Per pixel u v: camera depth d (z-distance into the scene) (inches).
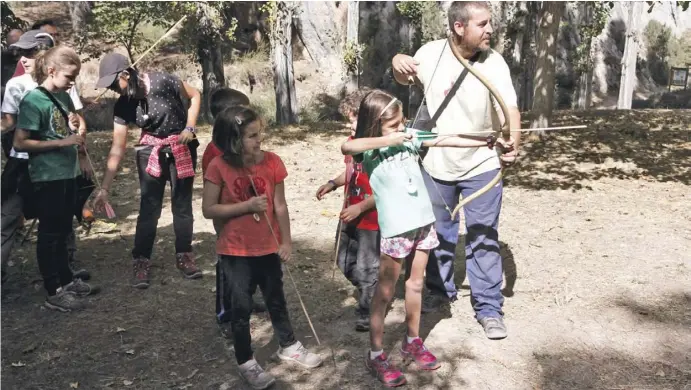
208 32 665.6
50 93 193.3
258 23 1019.3
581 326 184.7
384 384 157.2
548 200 324.2
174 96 209.5
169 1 705.6
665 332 181.2
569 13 1259.2
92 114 759.1
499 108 169.9
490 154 175.5
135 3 721.6
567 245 251.8
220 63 679.1
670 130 532.7
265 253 152.9
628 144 472.4
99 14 731.4
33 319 195.3
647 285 211.5
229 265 152.6
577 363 165.9
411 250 154.9
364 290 180.4
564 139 490.6
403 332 183.6
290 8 625.6
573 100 1195.3
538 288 211.0
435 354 170.6
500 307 184.2
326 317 194.5
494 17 1065.5
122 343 180.2
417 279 158.1
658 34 1498.5
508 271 226.1
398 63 175.2
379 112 147.1
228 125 151.3
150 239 215.5
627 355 169.6
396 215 149.2
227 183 152.6
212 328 188.7
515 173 389.1
